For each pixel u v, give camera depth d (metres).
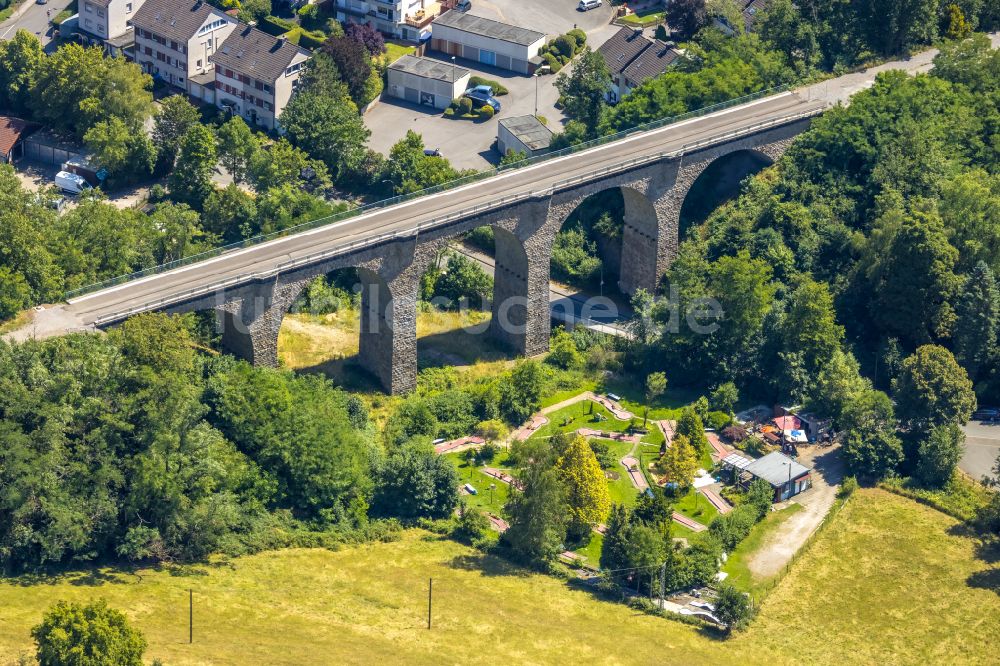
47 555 165.38
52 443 167.25
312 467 184.00
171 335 182.25
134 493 171.25
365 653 159.12
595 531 187.38
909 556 187.00
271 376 189.38
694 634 171.00
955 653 172.25
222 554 176.00
